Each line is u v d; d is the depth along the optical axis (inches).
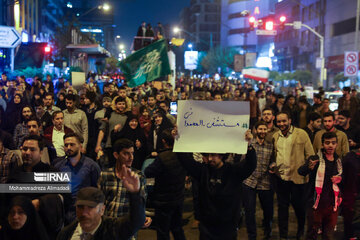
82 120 337.7
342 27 2084.2
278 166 239.8
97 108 406.3
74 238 124.7
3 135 252.7
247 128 163.5
